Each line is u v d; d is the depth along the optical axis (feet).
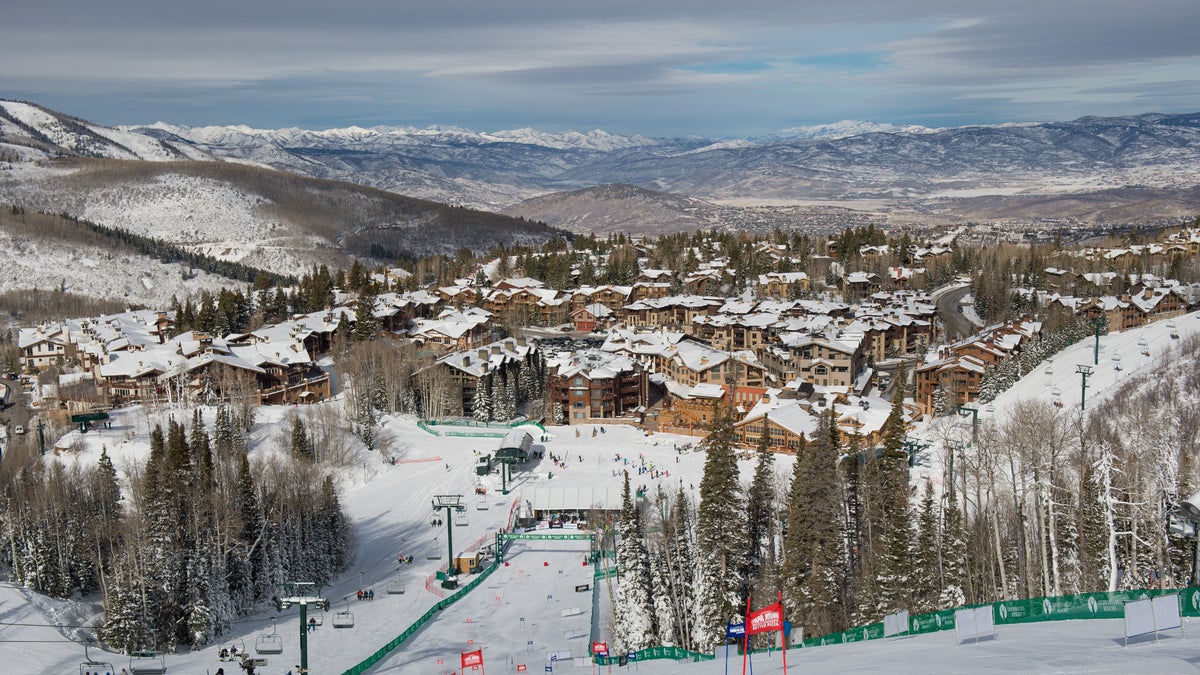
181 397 647.97
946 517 323.78
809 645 246.47
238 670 318.45
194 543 366.43
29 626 343.67
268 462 497.46
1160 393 500.33
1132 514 324.80
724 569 330.95
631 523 350.64
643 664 288.30
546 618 376.48
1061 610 186.19
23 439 564.30
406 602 399.24
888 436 376.68
